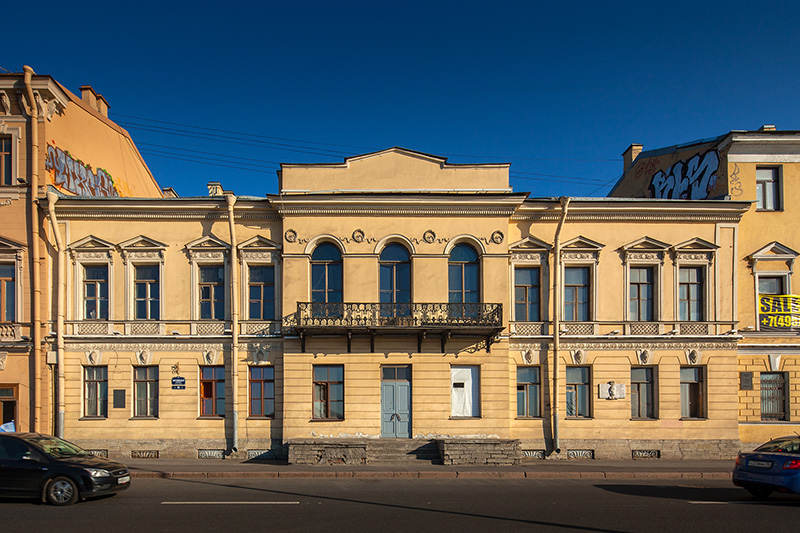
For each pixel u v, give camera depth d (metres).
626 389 20.41
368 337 19.83
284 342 19.72
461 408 19.88
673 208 20.58
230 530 10.03
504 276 20.05
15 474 12.02
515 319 20.77
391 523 10.62
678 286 20.84
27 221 19.64
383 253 20.41
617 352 20.52
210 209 20.31
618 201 20.53
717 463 19.05
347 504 12.27
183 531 9.96
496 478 16.27
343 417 19.69
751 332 20.94
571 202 20.47
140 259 20.36
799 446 13.45
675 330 20.50
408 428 19.69
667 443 20.20
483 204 20.02
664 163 25.70
